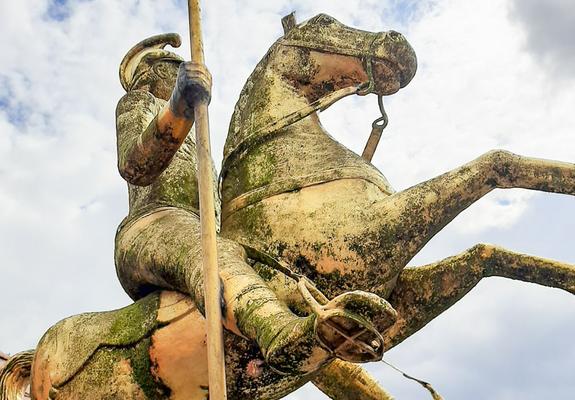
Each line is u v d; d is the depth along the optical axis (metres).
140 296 4.02
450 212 3.62
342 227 3.57
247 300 3.20
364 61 3.96
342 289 3.56
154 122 3.72
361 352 2.91
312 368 3.06
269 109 3.97
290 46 4.09
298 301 3.54
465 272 3.79
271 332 3.02
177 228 3.78
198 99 3.42
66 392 3.75
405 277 3.85
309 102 4.05
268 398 3.71
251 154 3.90
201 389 3.67
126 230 4.00
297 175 3.74
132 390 3.68
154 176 3.91
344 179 3.69
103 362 3.72
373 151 4.10
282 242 3.62
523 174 3.63
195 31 3.49
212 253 3.10
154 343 3.67
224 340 3.57
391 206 3.58
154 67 4.56
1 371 4.07
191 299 3.68
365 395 4.31
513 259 3.76
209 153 3.29
